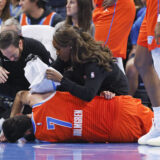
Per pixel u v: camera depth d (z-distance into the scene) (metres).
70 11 15.21
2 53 12.90
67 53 10.94
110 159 7.20
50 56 13.54
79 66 10.77
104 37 14.19
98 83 10.59
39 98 11.23
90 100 10.55
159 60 9.88
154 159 7.14
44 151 8.70
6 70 13.38
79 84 11.30
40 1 17.53
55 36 10.82
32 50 13.00
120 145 10.38
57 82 11.02
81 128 10.98
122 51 14.40
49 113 11.00
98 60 10.65
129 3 14.16
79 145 10.34
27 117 11.16
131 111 11.22
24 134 11.19
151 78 10.50
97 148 9.47
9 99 15.01
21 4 17.55
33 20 17.84
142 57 10.54
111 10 13.98
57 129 11.01
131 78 16.33
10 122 11.04
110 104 11.11
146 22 10.12
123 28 14.20
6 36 11.78
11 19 13.79
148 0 9.91
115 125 11.04
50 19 17.56
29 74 11.33
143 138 10.52
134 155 7.87
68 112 10.98
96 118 11.00
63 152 8.48
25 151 8.70
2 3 16.61
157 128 10.35
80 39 10.70
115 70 11.31
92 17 14.88
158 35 9.28
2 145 10.38
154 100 10.45
